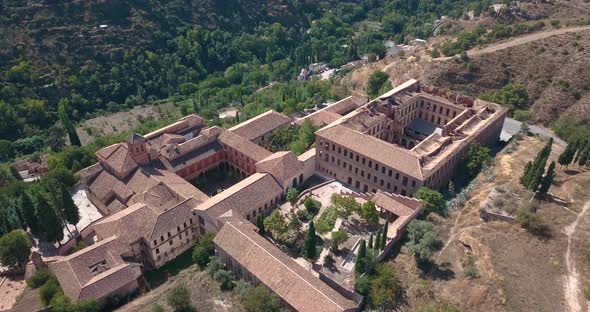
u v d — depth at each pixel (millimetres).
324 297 80750
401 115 151500
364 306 85562
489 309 80062
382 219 111500
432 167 115562
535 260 88750
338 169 131375
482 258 90250
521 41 187500
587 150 117062
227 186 138125
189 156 135375
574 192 107062
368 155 121188
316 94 192125
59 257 106938
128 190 122250
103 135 189375
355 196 121125
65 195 114500
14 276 109250
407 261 94688
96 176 130250
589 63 163125
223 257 99250
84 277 94500
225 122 176250
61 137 186125
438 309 80375
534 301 80562
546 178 103500
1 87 194500
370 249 93875
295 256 102312
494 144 147125
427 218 105875
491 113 142625
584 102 155500
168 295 87062
